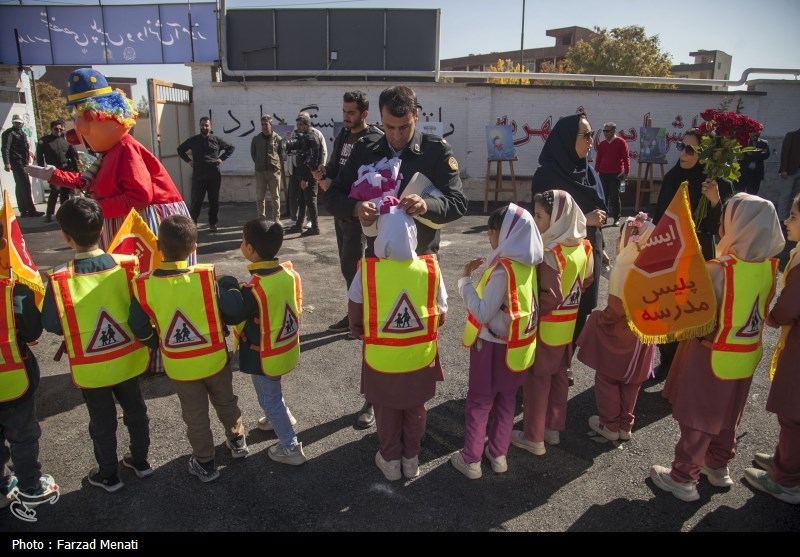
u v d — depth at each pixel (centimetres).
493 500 311
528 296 307
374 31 1323
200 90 1304
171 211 445
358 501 309
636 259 317
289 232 986
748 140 399
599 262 425
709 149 405
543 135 1373
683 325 299
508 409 324
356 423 386
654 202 1433
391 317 295
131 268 316
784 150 1104
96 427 304
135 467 326
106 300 294
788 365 297
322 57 1330
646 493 318
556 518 297
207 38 1282
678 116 1396
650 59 3042
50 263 781
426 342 304
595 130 1385
